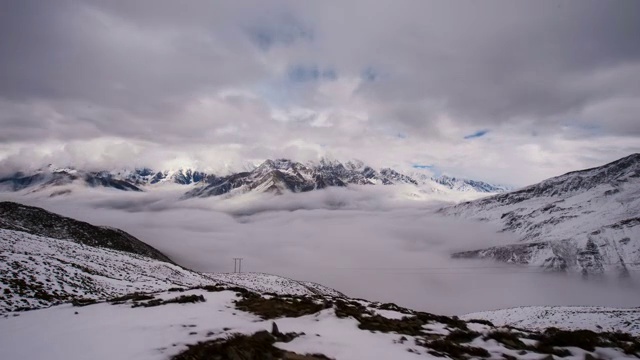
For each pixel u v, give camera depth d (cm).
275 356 1124
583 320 5816
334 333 1486
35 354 1016
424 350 1342
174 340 1130
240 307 1958
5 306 2216
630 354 1529
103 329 1295
